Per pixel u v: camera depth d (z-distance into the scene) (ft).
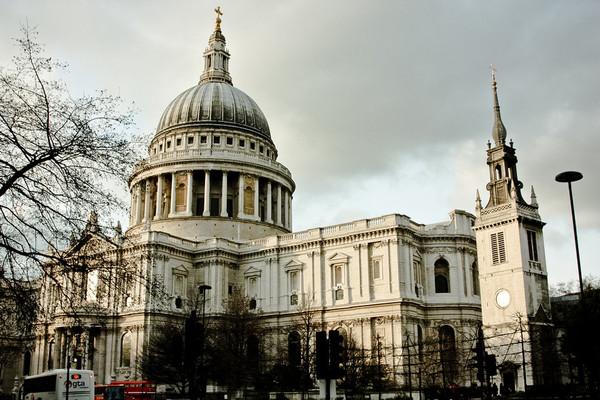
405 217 329.93
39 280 114.83
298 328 307.99
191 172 422.00
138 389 274.36
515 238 264.93
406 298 309.63
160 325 322.75
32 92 106.01
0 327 115.24
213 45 513.45
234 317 309.83
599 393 178.40
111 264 118.93
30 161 104.99
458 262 334.44
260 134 467.11
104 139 111.96
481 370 168.86
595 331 176.65
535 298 260.42
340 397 253.65
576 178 152.66
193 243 376.68
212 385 315.99
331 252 342.44
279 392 272.51
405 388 266.36
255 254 369.71
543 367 236.84
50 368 336.49
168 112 472.03
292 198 478.18
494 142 285.43
